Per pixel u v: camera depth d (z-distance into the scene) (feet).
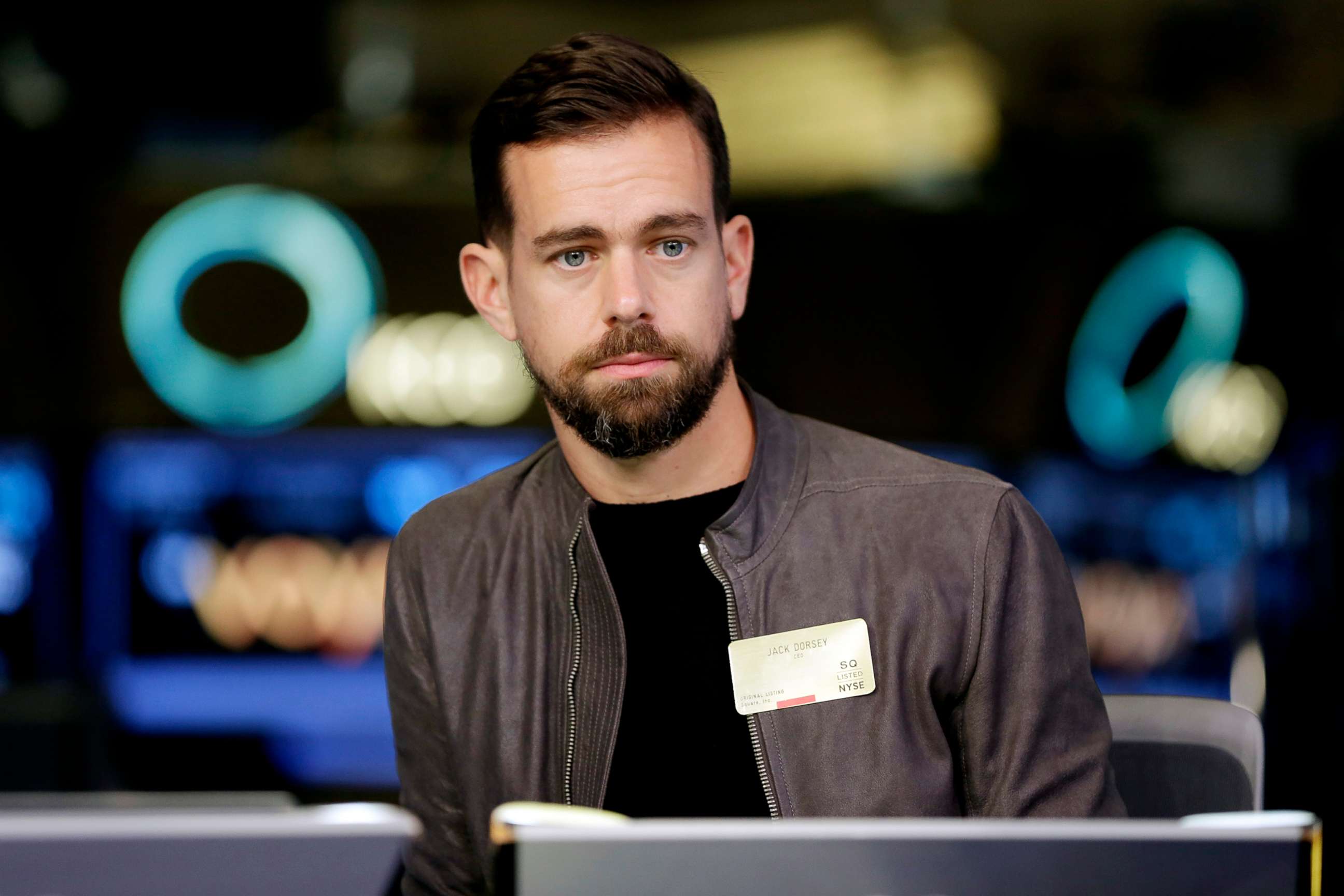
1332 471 42.37
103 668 38.19
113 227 38.45
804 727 9.57
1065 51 35.76
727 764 9.69
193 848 5.65
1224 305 42.42
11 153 37.29
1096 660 42.52
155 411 38.78
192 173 38.68
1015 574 9.76
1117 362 42.42
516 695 10.38
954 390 42.11
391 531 39.32
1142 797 10.80
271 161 38.93
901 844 5.73
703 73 11.72
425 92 37.35
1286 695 41.57
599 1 32.76
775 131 39.06
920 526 9.89
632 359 9.18
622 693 9.94
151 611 38.73
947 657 9.55
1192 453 42.96
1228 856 5.77
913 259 41.73
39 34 33.94
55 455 38.58
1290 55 35.40
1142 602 42.68
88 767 24.18
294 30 34.22
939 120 38.73
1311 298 42.63
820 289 41.75
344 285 38.99
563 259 9.34
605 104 9.14
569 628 10.34
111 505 38.83
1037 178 41.14
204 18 33.63
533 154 9.28
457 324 39.37
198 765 38.22
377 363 39.14
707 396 9.39
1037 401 42.39
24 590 38.45
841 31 34.32
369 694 38.75
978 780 9.62
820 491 10.20
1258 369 43.01
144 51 34.99
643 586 10.11
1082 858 5.74
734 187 41.06
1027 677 9.59
